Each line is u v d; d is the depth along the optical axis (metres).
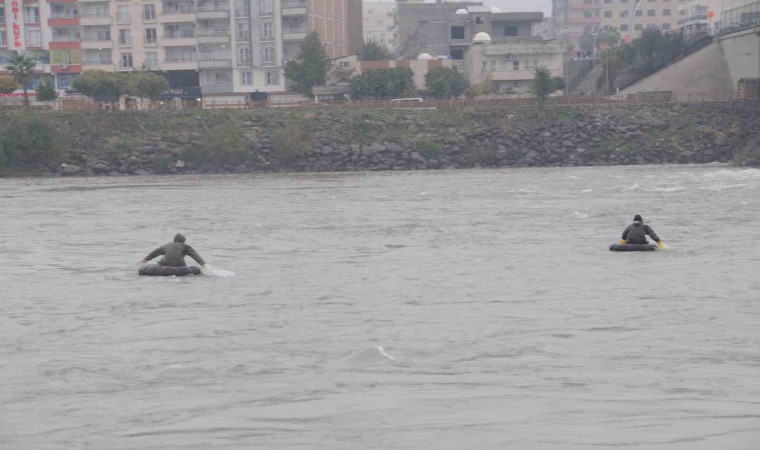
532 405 13.66
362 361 17.12
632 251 35.47
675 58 134.12
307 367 16.67
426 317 22.19
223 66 140.12
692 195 61.53
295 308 23.73
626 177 80.94
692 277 28.50
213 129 104.38
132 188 78.94
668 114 108.06
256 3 138.62
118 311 23.47
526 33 166.25
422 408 13.57
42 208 60.50
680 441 11.80
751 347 18.05
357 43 164.00
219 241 41.88
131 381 15.73
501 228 45.62
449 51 165.12
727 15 126.62
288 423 12.89
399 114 110.31
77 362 17.39
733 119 106.06
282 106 114.94
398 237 42.72
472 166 103.81
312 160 103.06
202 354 18.00
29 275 30.98
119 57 143.75
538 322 21.28
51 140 99.31
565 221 48.28
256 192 73.19
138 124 106.00
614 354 17.55
